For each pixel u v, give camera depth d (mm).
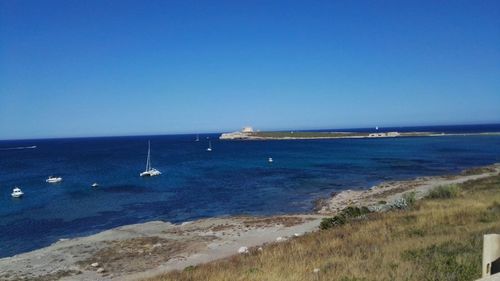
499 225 16125
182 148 171500
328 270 11672
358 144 162250
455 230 16469
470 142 152000
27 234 36250
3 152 180125
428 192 37000
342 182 60844
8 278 22859
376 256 12766
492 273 5742
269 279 11484
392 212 25906
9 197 56469
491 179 45906
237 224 34812
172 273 17047
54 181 71000
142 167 95000
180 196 53594
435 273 9648
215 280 12766
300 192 53094
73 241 30906
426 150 118375
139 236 31594
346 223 24469
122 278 21828
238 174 74250
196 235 31359
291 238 24906
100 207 47938
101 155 142500
